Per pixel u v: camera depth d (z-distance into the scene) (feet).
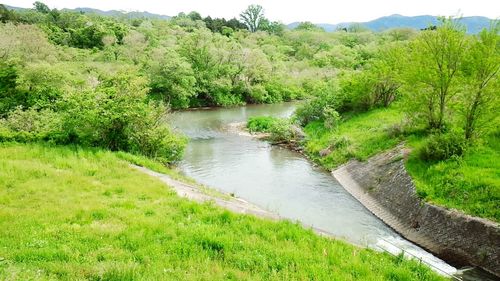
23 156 70.38
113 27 360.48
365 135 103.30
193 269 31.17
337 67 316.19
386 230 61.36
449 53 73.67
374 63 141.79
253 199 74.95
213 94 241.76
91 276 28.22
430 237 55.31
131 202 50.06
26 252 31.58
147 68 236.22
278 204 72.28
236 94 254.06
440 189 60.85
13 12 384.27
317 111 142.10
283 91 270.67
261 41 476.13
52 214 42.88
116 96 88.38
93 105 85.35
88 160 72.28
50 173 60.13
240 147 123.34
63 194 51.31
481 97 66.80
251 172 94.53
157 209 47.83
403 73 85.25
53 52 230.07
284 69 300.40
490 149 68.90
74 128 84.74
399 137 89.45
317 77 280.72
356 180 82.99
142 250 34.55
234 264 33.65
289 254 36.35
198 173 93.25
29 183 54.44
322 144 112.27
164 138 94.22
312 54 399.65
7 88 115.34
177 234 39.93
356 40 478.59
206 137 140.36
